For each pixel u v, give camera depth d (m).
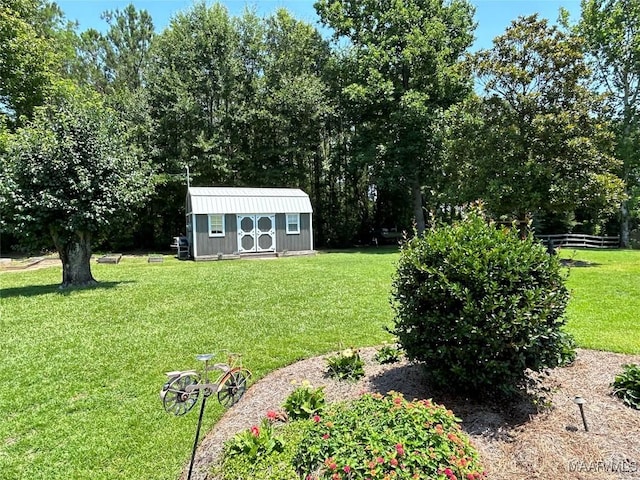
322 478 2.09
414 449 2.18
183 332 6.14
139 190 10.70
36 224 9.36
